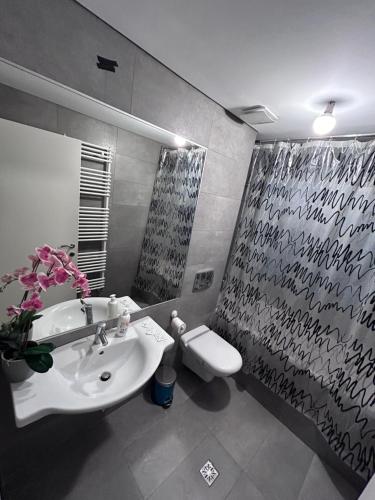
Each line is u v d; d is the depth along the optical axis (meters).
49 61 0.76
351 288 1.44
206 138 1.39
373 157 1.34
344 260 1.47
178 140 1.30
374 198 1.34
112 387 1.13
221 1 0.67
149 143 1.23
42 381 0.93
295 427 1.69
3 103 0.80
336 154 1.51
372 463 1.33
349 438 1.42
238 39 0.81
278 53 0.85
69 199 1.04
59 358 1.08
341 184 1.48
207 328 2.07
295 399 1.72
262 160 1.86
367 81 0.91
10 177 0.87
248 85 1.10
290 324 1.75
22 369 0.88
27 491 1.15
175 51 0.94
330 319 1.54
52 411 0.83
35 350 0.88
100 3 0.74
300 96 1.12
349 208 1.44
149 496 1.21
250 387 1.97
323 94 1.07
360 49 0.75
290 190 1.71
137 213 1.32
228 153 1.59
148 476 1.28
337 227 1.50
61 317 1.15
